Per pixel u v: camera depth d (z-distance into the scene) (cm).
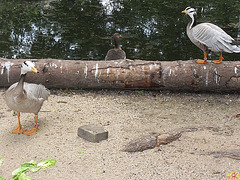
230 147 320
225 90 425
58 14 800
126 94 426
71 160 309
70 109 385
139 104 400
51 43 606
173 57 552
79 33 655
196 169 298
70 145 326
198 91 434
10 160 310
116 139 333
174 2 933
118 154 315
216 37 390
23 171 297
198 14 793
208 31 395
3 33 654
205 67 413
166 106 395
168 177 292
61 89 437
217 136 335
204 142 327
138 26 705
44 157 312
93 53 566
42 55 556
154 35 648
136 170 299
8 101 329
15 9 845
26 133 340
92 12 820
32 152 318
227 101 407
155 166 302
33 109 336
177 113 379
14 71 421
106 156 313
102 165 304
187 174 294
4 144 328
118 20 750
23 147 324
